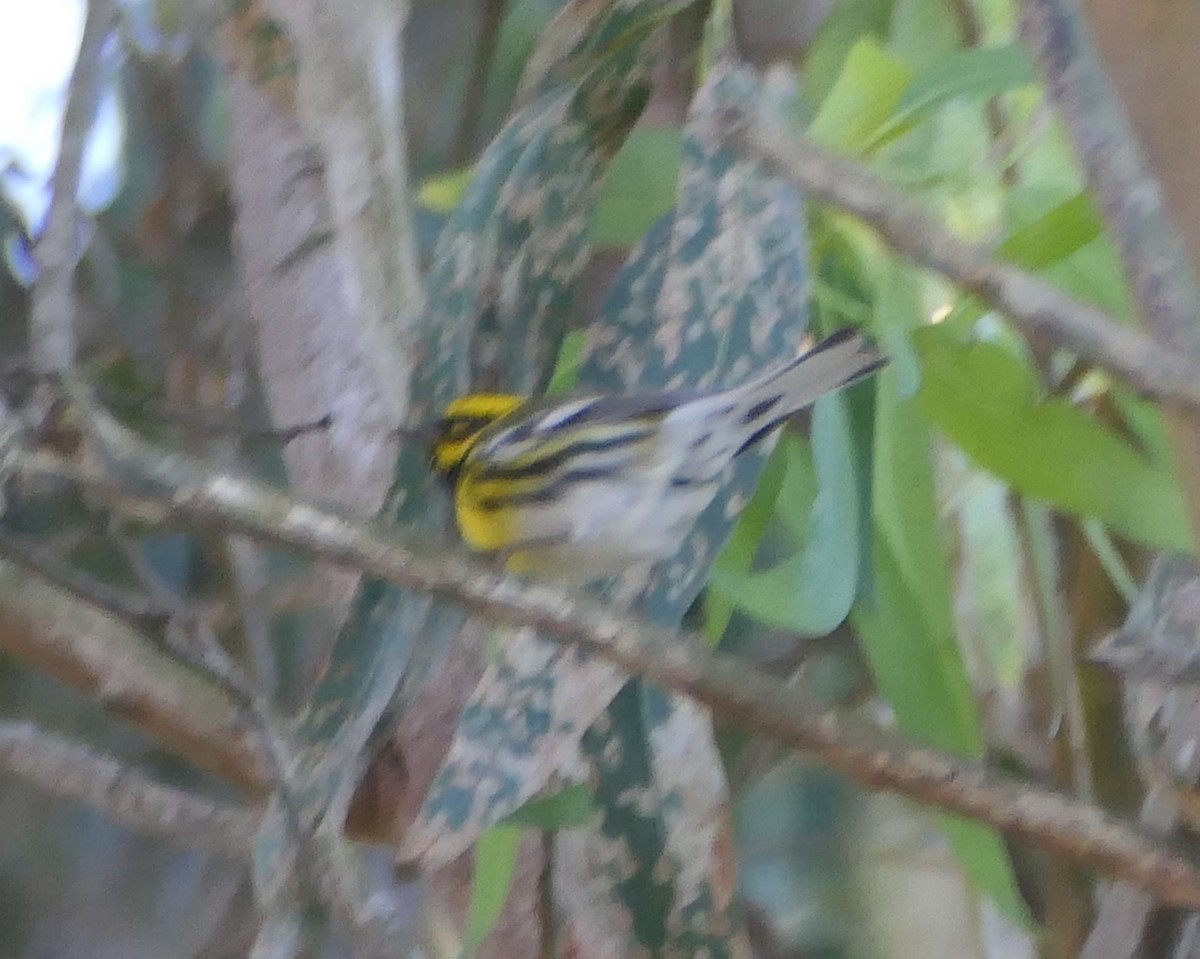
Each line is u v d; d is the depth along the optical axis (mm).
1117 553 5422
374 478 5398
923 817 5570
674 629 5309
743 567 5383
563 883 5383
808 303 5352
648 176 5410
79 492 5262
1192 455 5191
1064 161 5418
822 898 5594
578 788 5355
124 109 5574
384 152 5422
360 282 5414
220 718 5391
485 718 5297
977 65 5371
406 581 5254
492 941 5387
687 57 5410
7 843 5660
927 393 5359
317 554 5254
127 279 5582
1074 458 5348
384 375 5410
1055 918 5422
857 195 5195
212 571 5566
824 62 5473
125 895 5668
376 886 5477
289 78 5414
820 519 5340
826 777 5602
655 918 5312
